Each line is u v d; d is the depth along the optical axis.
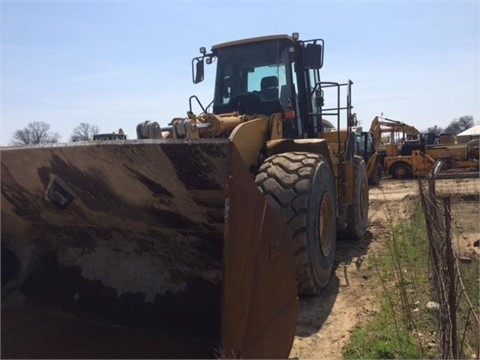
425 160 18.98
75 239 3.43
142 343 2.86
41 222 3.44
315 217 4.46
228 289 2.14
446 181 15.98
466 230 7.52
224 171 2.33
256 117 5.25
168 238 3.04
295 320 2.89
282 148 4.98
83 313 3.22
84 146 2.64
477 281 4.57
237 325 2.22
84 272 3.38
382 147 20.73
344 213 6.31
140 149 2.46
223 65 6.07
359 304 4.36
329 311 4.23
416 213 8.71
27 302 3.41
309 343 3.62
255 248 2.39
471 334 3.46
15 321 3.23
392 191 14.96
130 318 3.08
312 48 5.68
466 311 3.87
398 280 4.87
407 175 19.44
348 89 6.42
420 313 3.95
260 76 5.85
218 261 2.95
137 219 3.02
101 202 2.99
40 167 2.95
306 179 4.38
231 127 4.90
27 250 3.61
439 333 3.43
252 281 2.36
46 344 2.94
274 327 2.60
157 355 2.72
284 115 5.53
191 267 3.04
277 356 2.65
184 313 2.95
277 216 2.65
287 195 4.29
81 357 2.77
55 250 3.53
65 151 2.73
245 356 2.29
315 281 4.47
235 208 2.21
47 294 3.40
